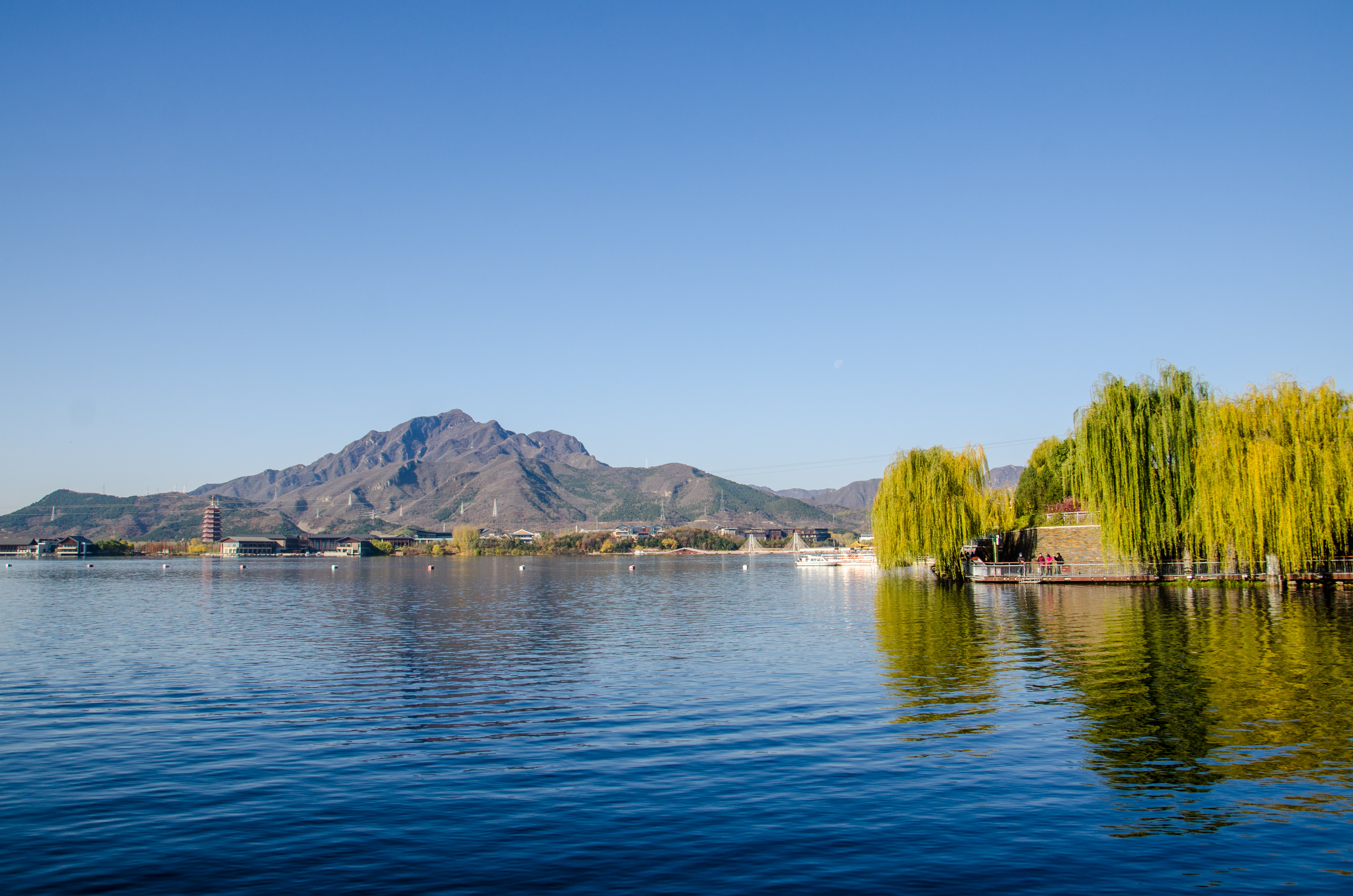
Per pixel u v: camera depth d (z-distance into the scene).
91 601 96.88
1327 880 15.59
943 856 16.92
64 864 16.95
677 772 22.98
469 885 15.80
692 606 84.19
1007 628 51.50
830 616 66.75
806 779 22.03
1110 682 33.38
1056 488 120.00
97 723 30.05
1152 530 75.75
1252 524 69.25
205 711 32.09
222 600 97.12
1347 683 32.22
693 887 15.62
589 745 26.12
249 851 17.61
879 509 95.94
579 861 16.89
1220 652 39.59
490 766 23.92
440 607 85.94
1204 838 17.61
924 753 24.22
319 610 81.88
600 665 43.19
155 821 19.50
